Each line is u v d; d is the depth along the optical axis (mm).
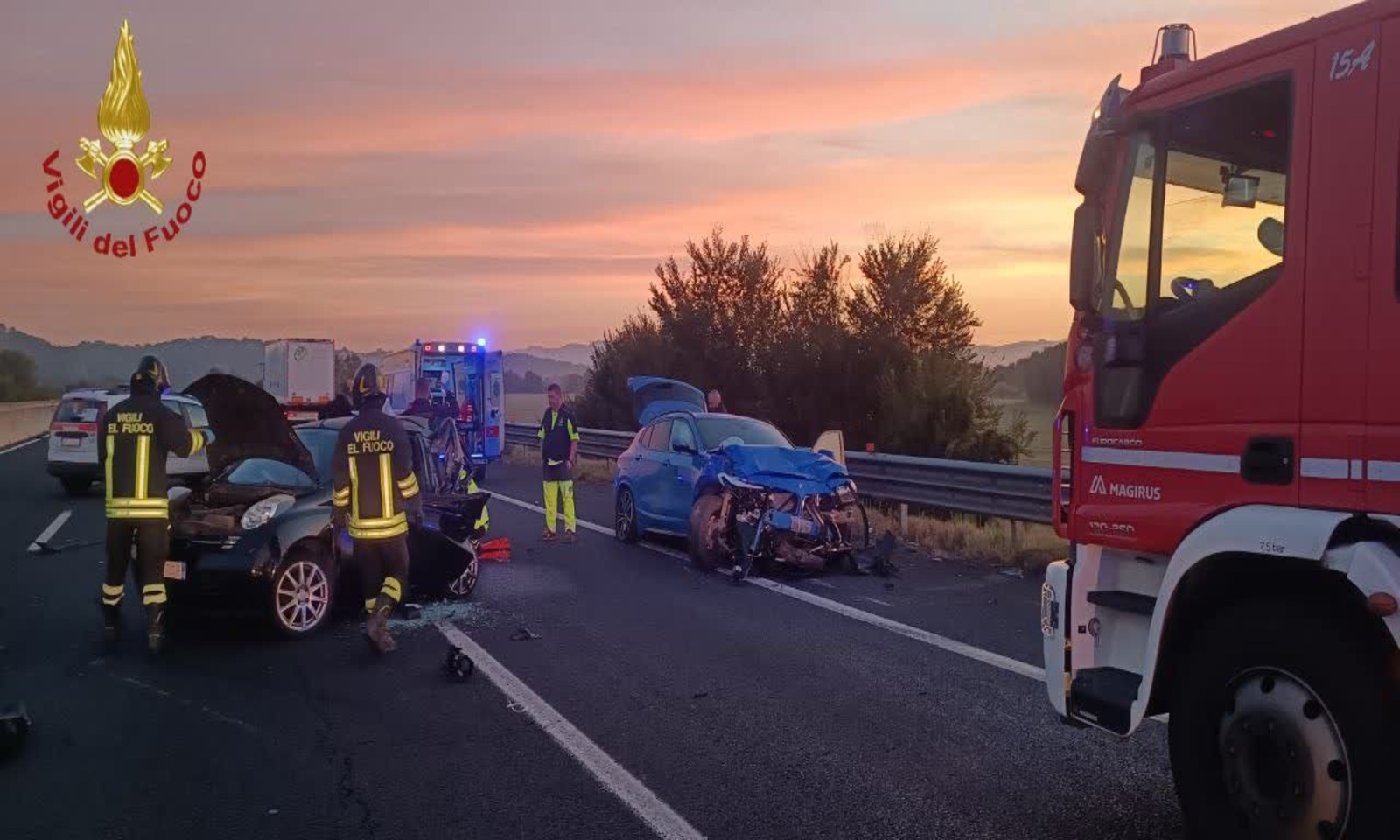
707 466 10789
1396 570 3080
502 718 5977
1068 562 4555
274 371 28844
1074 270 4297
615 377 25375
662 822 4516
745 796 4785
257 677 6840
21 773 5152
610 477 20688
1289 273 3549
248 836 4406
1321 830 3346
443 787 4949
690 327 23969
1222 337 3797
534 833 4418
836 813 4590
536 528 13961
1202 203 3934
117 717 6027
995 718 5891
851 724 5785
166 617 8500
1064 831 4379
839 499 10516
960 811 4594
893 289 20344
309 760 5324
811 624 8219
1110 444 4312
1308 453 3443
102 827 4504
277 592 7754
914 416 17594
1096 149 4305
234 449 8641
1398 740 3174
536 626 8219
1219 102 3896
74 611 8766
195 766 5230
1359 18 3404
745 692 6410
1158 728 5711
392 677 6828
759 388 22000
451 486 11336
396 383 23688
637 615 8594
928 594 9367
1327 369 3398
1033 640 7605
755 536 9969
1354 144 3373
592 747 5461
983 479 11477
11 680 6762
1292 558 3453
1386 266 3244
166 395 16562
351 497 7465
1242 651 3607
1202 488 3863
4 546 12055
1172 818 4508
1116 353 4188
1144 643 4227
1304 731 3396
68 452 17250
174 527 7836
